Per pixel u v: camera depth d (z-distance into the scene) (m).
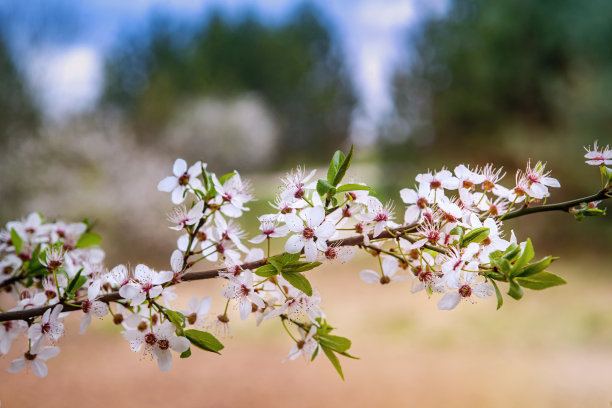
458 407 4.91
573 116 12.56
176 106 22.97
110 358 5.99
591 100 12.20
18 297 1.56
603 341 7.19
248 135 23.30
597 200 1.21
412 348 6.94
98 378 5.26
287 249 1.17
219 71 30.50
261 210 10.77
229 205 1.32
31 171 11.08
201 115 22.45
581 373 5.89
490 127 14.42
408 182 14.83
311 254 1.17
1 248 1.59
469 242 1.14
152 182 11.61
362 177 1.42
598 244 12.60
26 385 4.96
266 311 1.31
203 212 1.31
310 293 1.18
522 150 13.14
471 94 14.45
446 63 15.16
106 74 28.16
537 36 13.62
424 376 5.78
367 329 7.93
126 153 12.05
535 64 13.69
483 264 1.14
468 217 1.21
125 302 1.26
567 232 12.79
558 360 6.39
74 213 10.97
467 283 1.12
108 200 11.21
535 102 13.95
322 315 1.32
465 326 7.96
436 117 15.18
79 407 4.46
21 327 1.38
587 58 12.83
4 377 5.13
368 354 6.63
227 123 22.72
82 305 1.25
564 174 12.85
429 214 1.22
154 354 1.20
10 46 12.43
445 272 1.13
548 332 7.57
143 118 21.31
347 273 11.52
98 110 13.66
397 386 5.41
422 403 4.97
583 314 8.36
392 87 16.30
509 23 13.73
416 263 1.30
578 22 12.68
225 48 33.62
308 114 35.56
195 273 1.25
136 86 28.03
